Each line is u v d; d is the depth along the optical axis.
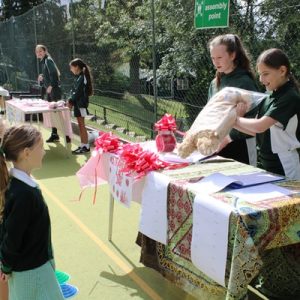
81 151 7.20
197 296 2.59
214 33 5.13
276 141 2.63
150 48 6.79
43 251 2.08
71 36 9.39
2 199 2.03
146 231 2.71
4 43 15.32
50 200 4.96
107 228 4.09
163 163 2.81
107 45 8.17
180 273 2.75
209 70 5.39
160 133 3.17
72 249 3.65
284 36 4.29
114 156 3.17
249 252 2.01
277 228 2.10
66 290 2.94
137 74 7.27
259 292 2.91
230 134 3.03
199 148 2.49
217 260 2.14
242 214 2.01
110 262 3.42
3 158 2.04
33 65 12.11
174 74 6.07
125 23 7.60
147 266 3.09
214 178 2.50
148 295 2.95
